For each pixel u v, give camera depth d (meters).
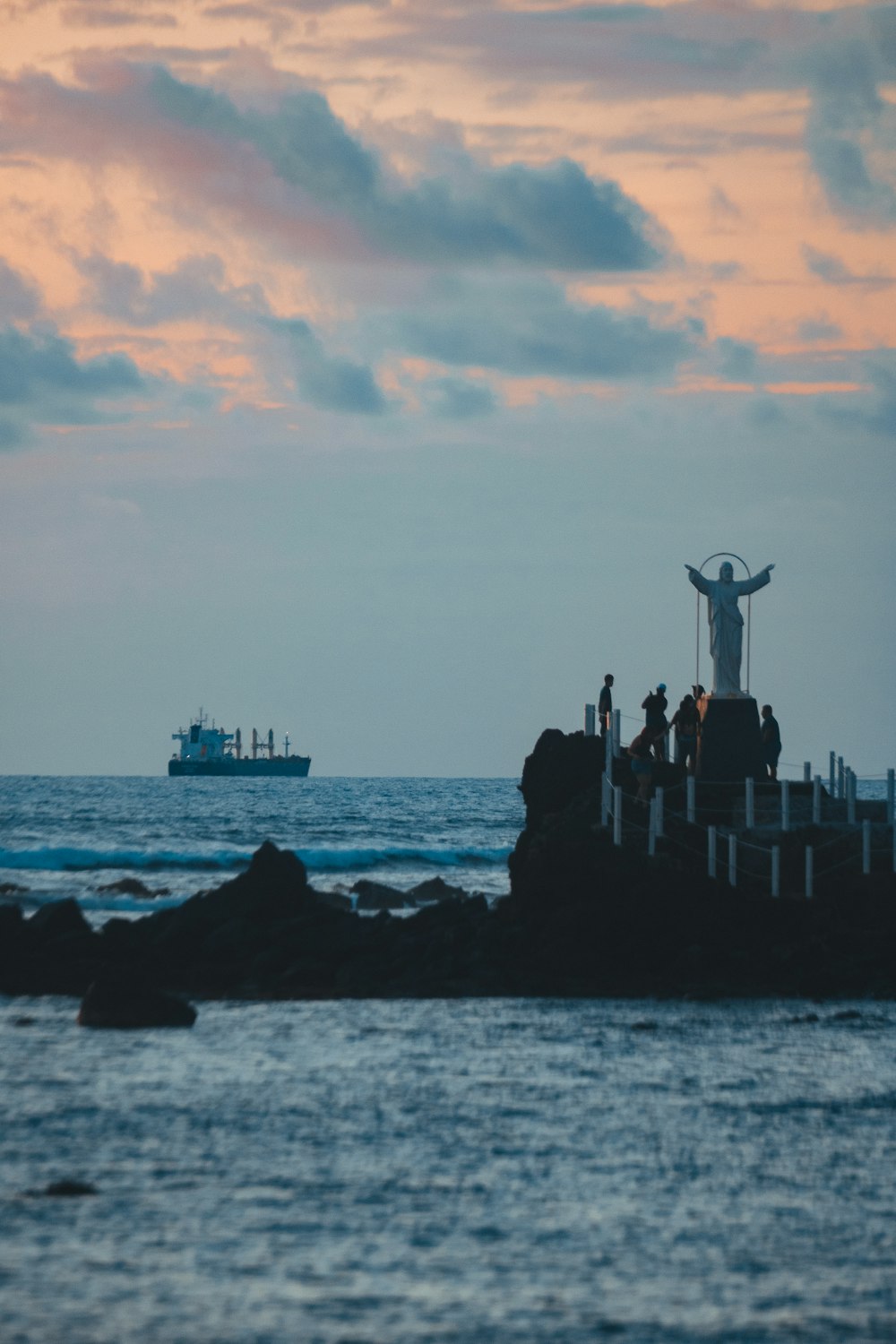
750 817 98.25
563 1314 39.69
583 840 94.88
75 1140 54.44
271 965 93.75
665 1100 62.25
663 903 93.06
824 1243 45.34
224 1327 38.38
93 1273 41.62
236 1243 44.16
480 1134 56.41
